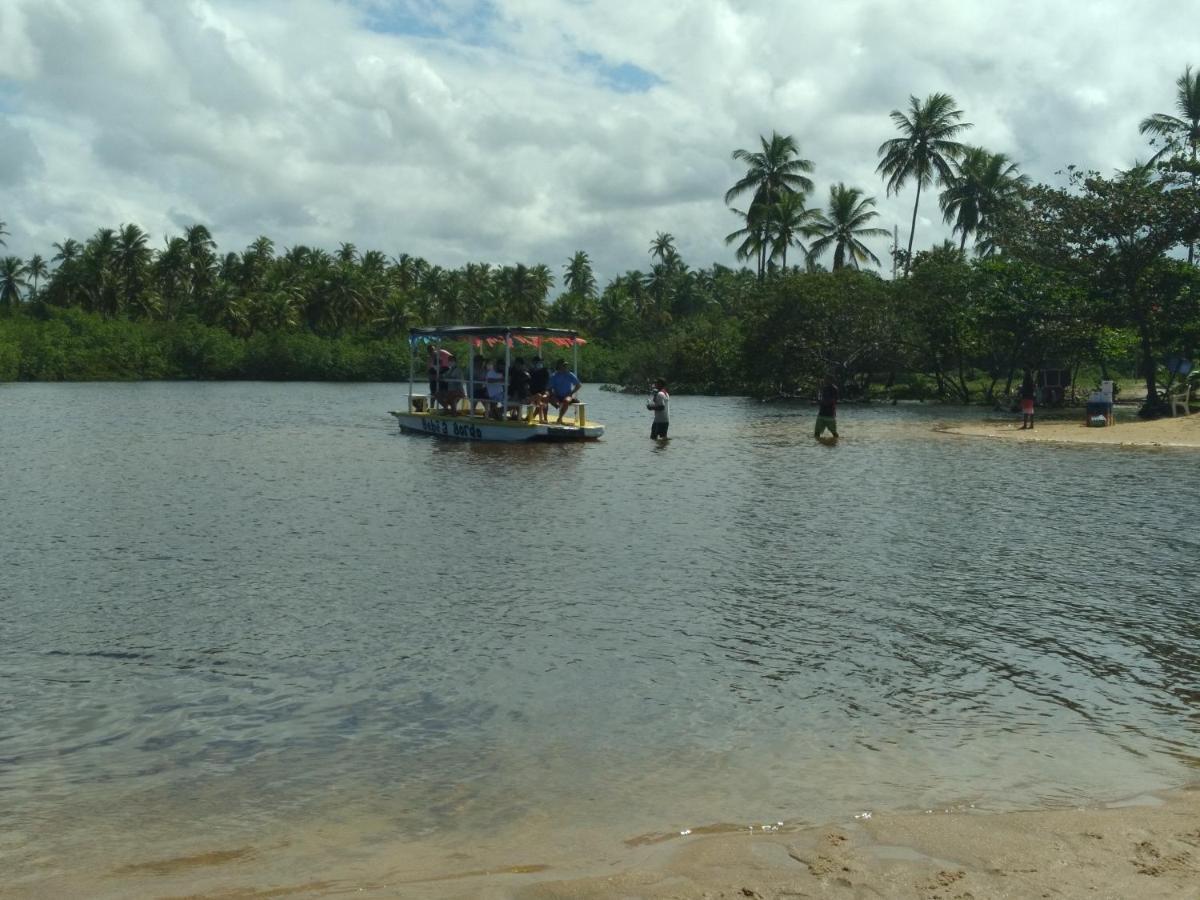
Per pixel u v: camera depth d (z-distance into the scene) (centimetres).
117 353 9681
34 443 2669
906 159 6469
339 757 579
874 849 455
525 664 752
